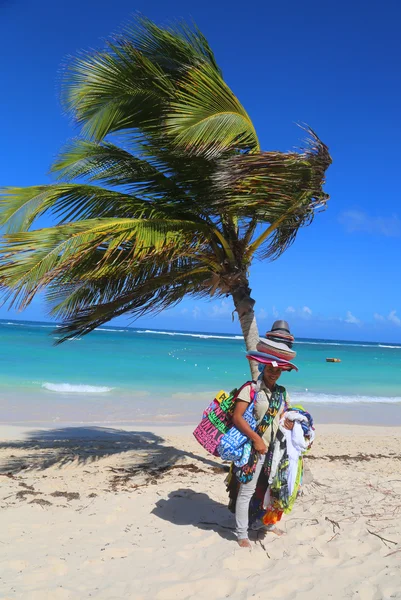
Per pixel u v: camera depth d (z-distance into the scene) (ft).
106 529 14.61
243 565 12.55
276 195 19.57
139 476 20.65
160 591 11.17
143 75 20.71
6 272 16.29
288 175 18.85
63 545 13.44
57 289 22.20
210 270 22.56
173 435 31.65
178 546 13.48
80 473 21.09
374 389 64.69
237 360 94.94
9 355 83.71
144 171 22.72
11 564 12.17
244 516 13.33
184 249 19.86
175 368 76.07
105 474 20.98
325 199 20.34
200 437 13.46
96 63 20.62
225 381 62.95
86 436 30.53
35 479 19.88
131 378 62.59
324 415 43.73
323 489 18.75
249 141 20.83
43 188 20.58
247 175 18.70
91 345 120.47
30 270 16.46
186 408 44.55
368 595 11.19
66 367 70.74
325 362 110.93
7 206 20.38
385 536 14.24
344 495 17.95
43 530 14.42
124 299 22.09
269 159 18.39
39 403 43.39
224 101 19.84
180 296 23.50
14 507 16.24
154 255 18.98
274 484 12.68
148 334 254.27
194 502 17.08
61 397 46.88
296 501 17.22
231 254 22.03
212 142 19.20
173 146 20.59
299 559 12.87
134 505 16.70
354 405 50.31
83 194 21.16
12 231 20.29
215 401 13.62
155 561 12.62
